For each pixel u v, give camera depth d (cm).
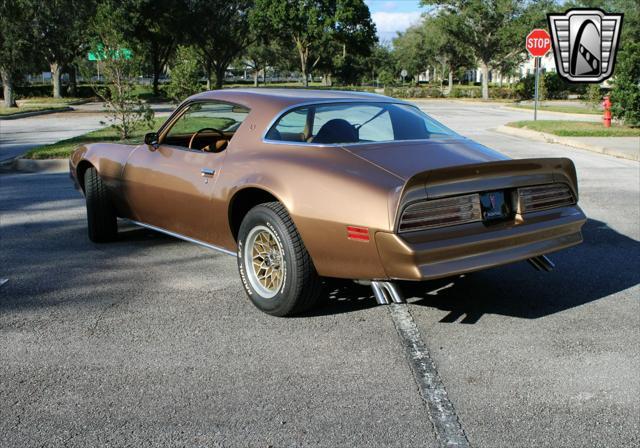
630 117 1875
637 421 288
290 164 402
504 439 273
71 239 635
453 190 360
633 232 658
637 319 414
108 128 1841
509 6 5041
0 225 699
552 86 4944
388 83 7475
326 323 408
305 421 288
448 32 5331
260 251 423
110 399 308
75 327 401
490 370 340
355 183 370
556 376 333
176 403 304
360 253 363
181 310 432
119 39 1478
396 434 277
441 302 448
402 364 347
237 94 481
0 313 426
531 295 463
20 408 299
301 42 6209
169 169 496
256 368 342
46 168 1205
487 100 5100
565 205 417
